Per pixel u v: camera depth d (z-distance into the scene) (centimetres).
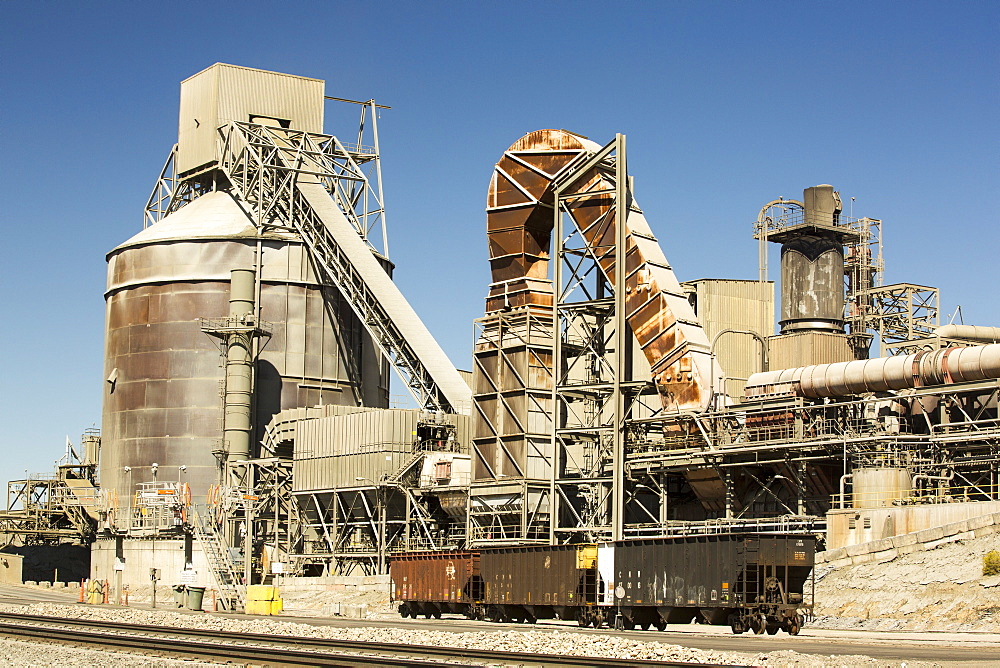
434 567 6106
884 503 5912
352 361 10456
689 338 6931
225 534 8688
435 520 8000
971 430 6162
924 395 6228
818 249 8394
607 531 6800
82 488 10156
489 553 5734
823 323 8331
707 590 4553
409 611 6303
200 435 9975
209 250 10156
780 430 6500
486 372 7500
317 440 8731
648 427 7262
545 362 7344
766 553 4422
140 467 10081
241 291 9731
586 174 7238
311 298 10219
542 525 7212
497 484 7269
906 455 6078
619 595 4916
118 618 5488
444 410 8825
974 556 5031
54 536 10438
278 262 10150
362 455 8300
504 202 7600
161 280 10206
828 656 3331
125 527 9525
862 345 8738
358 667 2991
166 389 10081
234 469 9194
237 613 6669
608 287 7350
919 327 8588
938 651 3625
